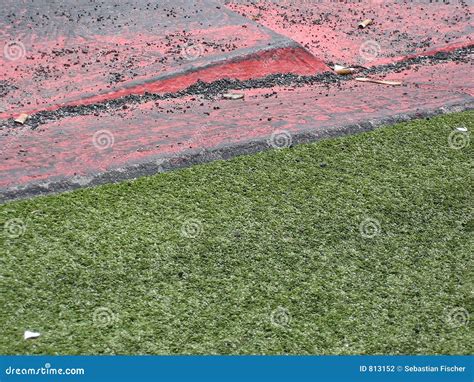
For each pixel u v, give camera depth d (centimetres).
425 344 783
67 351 757
